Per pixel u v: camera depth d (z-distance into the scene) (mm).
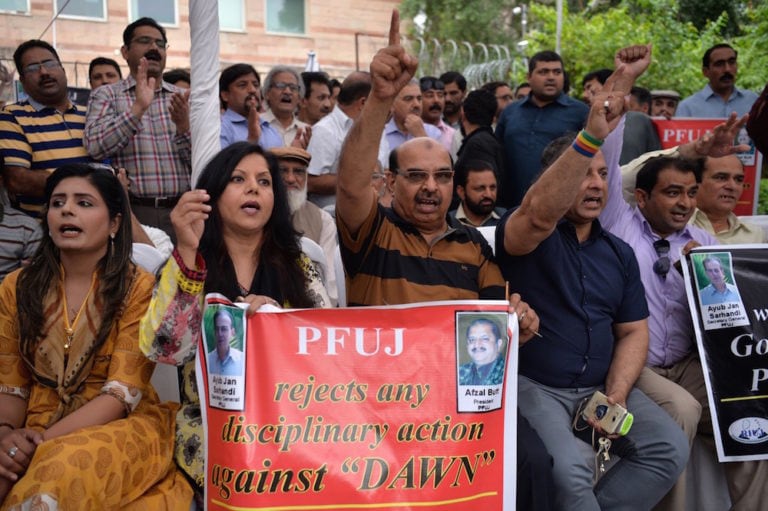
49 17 8602
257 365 3170
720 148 5066
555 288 4133
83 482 3092
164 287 3227
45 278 3602
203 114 4148
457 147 8945
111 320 3553
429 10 18094
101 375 3594
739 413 4270
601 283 4215
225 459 3111
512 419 3297
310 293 3850
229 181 3656
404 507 3164
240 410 3127
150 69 6230
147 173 6094
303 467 3121
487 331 3279
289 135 7535
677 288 4625
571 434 3949
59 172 3617
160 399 3922
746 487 4344
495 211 6566
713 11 15398
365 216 3867
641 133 7469
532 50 15195
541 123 7406
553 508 3734
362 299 3955
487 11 17969
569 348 4109
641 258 4684
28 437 3293
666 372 4578
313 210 5605
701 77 13742
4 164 5703
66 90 6160
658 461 3947
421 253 3967
